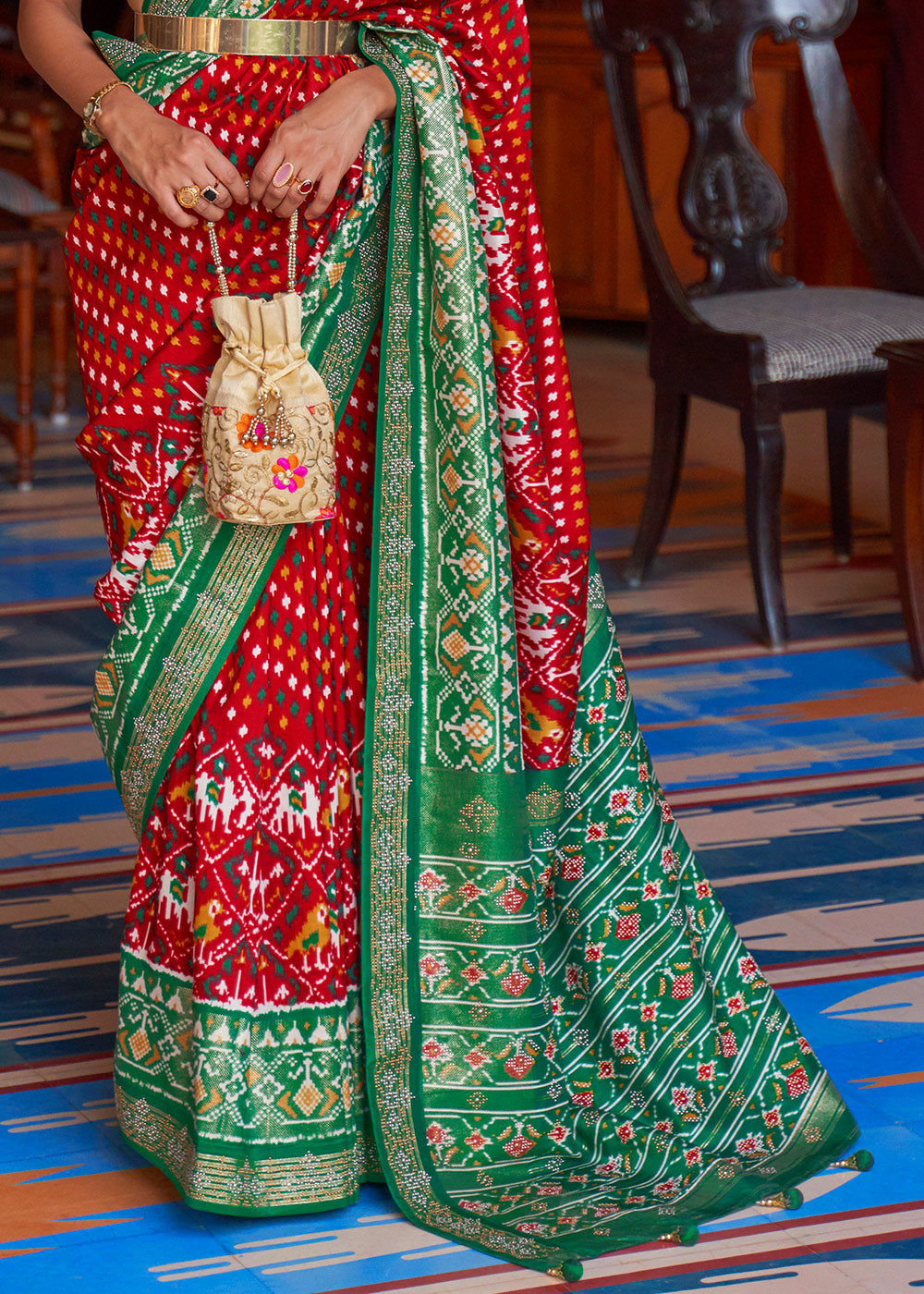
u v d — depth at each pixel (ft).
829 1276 6.51
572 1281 6.48
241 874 6.73
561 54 22.22
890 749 11.86
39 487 17.88
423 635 6.93
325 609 6.87
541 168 22.85
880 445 16.83
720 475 18.39
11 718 12.34
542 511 7.14
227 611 6.76
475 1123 7.15
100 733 7.14
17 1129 7.54
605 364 22.56
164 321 6.75
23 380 17.44
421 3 6.81
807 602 14.70
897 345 12.62
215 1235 6.83
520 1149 7.20
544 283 7.18
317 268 6.68
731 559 15.81
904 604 13.03
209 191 6.42
